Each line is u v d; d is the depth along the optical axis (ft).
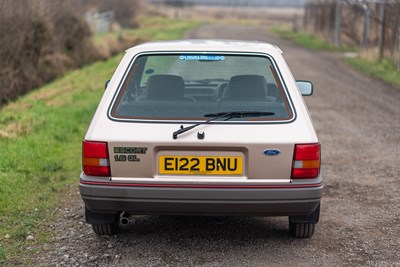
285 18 286.25
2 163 25.55
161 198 14.98
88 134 15.30
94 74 65.05
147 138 14.96
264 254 16.39
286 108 15.61
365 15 89.66
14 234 17.75
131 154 15.01
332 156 29.60
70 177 25.22
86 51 78.79
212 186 14.90
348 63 81.20
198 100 16.30
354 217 19.92
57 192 22.80
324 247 17.01
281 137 15.02
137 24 169.58
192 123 15.17
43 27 59.41
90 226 18.75
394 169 26.81
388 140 33.58
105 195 15.11
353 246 17.13
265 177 15.03
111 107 15.57
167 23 188.34
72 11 75.72
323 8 125.18
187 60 17.10
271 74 16.57
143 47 17.24
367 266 15.65
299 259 16.06
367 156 29.58
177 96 16.33
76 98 49.11
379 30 82.07
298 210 15.28
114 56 86.63
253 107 15.71
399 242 17.51
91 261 15.88
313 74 68.44
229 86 16.35
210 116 15.35
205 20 234.79
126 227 18.62
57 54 68.80
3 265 15.58
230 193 14.89
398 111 44.21
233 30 161.07
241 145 14.90
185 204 15.02
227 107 15.70
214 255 16.28
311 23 144.36
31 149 28.94
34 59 58.90
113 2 167.63
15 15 52.75
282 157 14.99
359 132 35.96
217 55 17.11
